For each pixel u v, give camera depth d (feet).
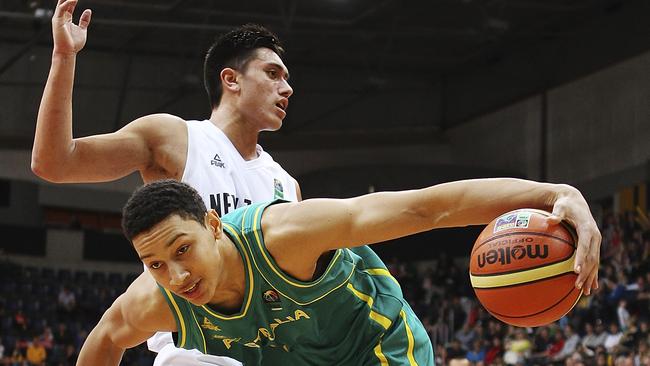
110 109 75.72
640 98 65.10
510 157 76.64
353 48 76.23
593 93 69.41
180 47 76.13
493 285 9.00
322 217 9.31
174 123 12.30
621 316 49.62
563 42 72.49
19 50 73.31
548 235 8.79
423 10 67.97
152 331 10.67
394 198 9.23
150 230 8.80
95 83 74.95
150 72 76.69
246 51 12.83
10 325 64.59
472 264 9.25
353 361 10.96
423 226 9.22
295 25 71.00
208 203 12.15
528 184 9.05
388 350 11.00
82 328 66.69
